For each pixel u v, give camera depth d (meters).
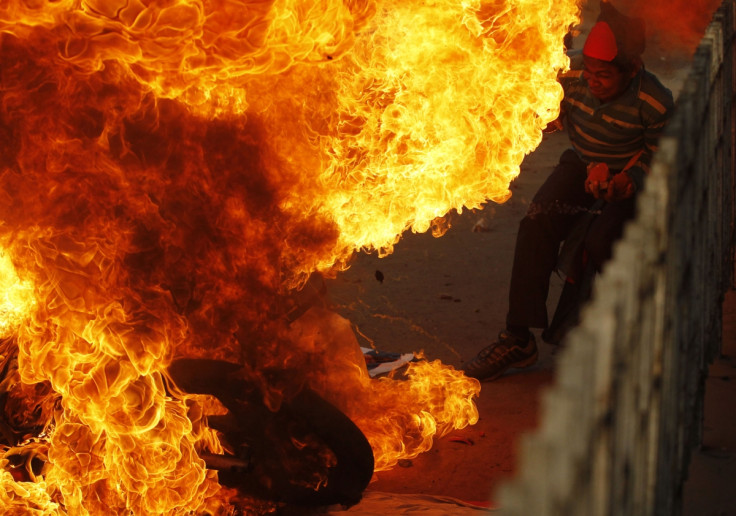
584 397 1.44
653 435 2.46
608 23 5.46
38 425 4.05
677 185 2.64
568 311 6.04
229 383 3.86
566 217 5.89
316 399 3.92
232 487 4.15
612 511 1.78
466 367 6.13
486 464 5.08
